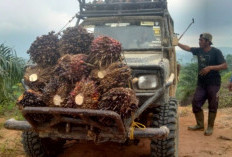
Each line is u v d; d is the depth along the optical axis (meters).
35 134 4.28
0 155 4.87
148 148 5.14
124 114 3.10
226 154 5.12
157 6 5.68
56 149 4.75
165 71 3.95
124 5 5.74
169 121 3.99
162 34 5.27
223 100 10.62
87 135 3.32
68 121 3.26
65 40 3.80
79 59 3.43
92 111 3.04
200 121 6.64
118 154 4.84
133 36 5.32
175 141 4.07
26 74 3.78
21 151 5.09
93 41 3.58
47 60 3.77
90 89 3.18
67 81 3.36
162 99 3.88
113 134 3.24
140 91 3.84
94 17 5.79
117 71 3.30
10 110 7.93
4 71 7.89
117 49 3.48
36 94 3.35
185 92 13.79
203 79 6.41
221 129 6.76
